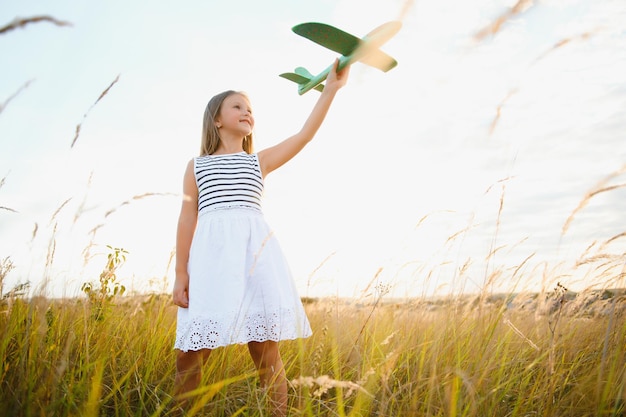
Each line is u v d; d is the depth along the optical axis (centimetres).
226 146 246
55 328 201
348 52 204
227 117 242
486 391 177
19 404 141
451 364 199
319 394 134
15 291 194
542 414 175
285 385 183
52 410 138
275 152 234
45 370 161
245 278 201
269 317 192
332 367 211
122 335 241
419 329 239
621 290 213
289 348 253
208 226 210
